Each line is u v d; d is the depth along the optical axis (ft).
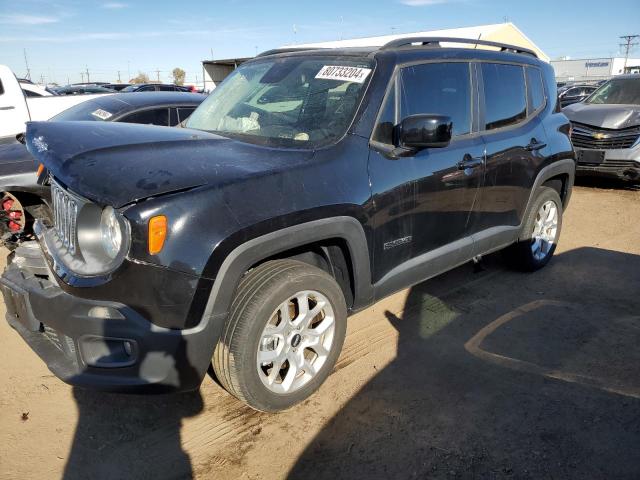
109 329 7.55
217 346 8.48
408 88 11.05
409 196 10.53
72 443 8.61
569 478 7.84
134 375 7.73
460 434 8.82
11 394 9.83
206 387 10.20
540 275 16.03
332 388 10.12
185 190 7.65
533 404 9.61
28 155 16.07
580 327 12.66
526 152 14.10
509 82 14.08
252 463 8.20
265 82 12.07
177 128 10.62
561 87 94.22
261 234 8.09
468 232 12.71
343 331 9.84
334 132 10.03
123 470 8.06
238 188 8.05
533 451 8.40
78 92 63.87
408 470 8.02
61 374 8.04
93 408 9.50
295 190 8.63
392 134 10.57
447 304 13.92
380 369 10.78
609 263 17.16
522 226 14.89
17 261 9.58
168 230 7.37
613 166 27.04
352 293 10.24
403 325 12.73
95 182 7.67
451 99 12.05
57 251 8.50
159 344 7.60
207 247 7.56
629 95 29.66
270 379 8.93
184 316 7.64
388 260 10.51
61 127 9.37
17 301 8.80
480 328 12.60
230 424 9.11
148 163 8.02
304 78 11.48
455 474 7.93
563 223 22.15
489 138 12.91
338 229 9.18
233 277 7.91
